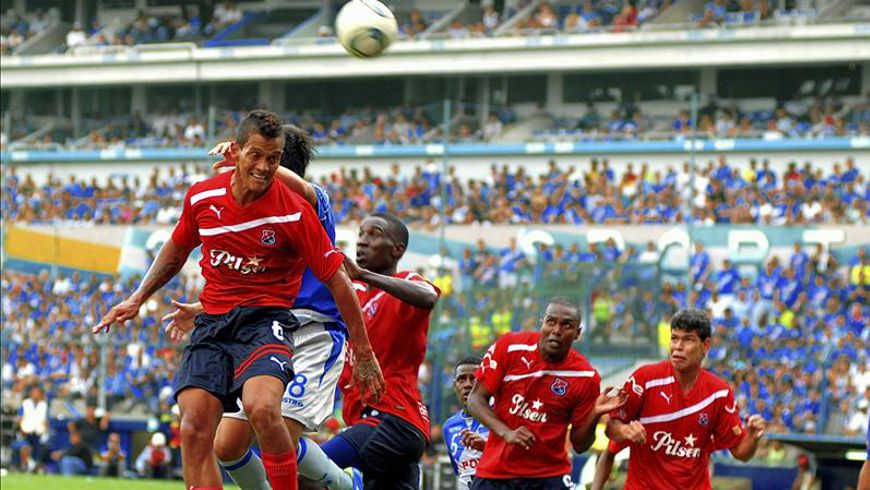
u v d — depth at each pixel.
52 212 120.81
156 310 94.56
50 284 96.25
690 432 32.66
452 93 150.25
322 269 23.45
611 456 33.66
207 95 157.12
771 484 70.94
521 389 32.44
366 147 124.12
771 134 117.50
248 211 22.89
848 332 87.19
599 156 120.00
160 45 151.12
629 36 135.50
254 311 23.30
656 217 104.94
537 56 138.75
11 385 93.44
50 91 157.62
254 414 22.50
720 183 108.12
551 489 32.84
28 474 85.38
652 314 80.19
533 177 119.88
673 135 118.31
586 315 81.44
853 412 81.12
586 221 107.00
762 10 135.00
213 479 23.00
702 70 140.88
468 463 37.12
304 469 28.00
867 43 127.38
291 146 27.28
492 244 97.06
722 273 90.00
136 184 124.00
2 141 144.00
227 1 165.25
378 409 30.83
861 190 106.19
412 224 101.12
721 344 85.69
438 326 83.81
